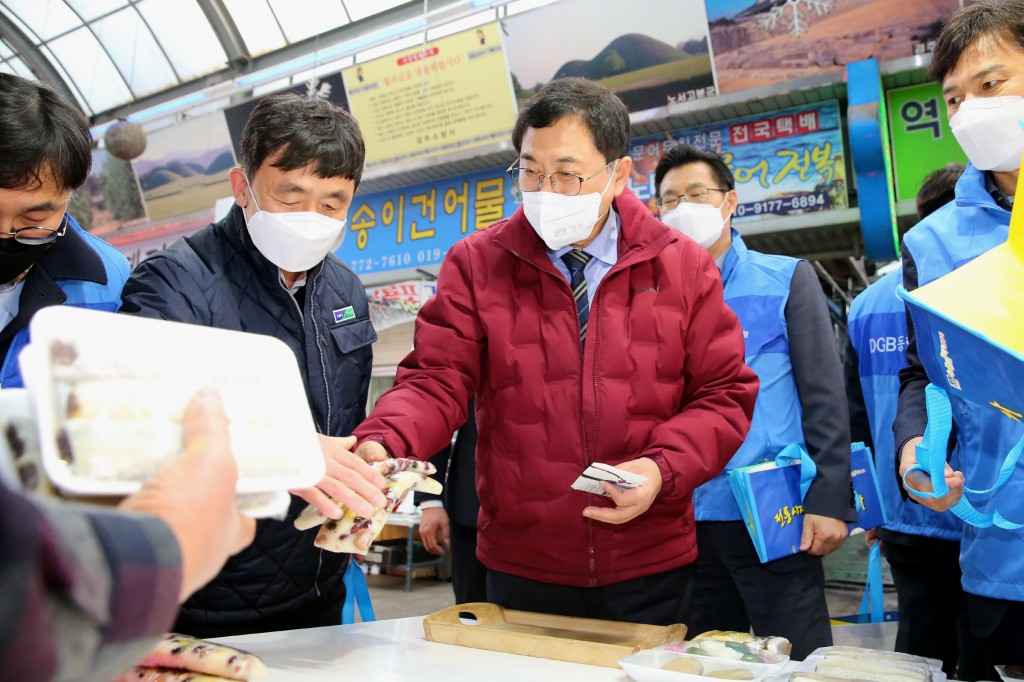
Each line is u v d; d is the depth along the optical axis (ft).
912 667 3.37
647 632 3.87
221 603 4.45
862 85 12.06
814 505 5.70
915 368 4.80
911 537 6.92
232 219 4.84
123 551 1.13
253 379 2.10
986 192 4.48
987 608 4.28
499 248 4.84
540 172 4.49
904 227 14.06
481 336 4.79
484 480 4.78
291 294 4.81
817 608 5.84
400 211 18.53
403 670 3.43
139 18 22.45
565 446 4.48
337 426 4.93
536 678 3.33
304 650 3.74
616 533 4.45
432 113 16.38
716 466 4.35
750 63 13.41
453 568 7.82
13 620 0.96
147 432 1.69
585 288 4.85
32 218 4.08
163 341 1.95
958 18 4.39
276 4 19.95
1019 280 3.16
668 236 4.70
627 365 4.50
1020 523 4.07
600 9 13.96
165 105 24.26
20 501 1.01
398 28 18.17
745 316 6.46
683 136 14.87
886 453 7.27
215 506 1.39
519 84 15.38
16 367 4.53
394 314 18.70
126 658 1.16
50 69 26.13
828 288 18.19
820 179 13.78
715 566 6.21
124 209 23.86
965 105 4.29
